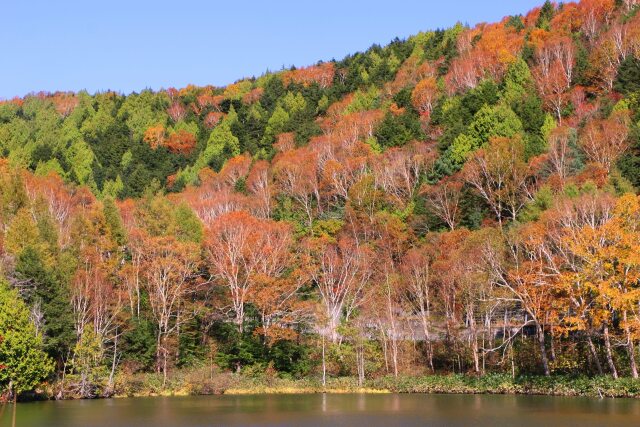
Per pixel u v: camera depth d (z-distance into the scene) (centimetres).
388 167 9444
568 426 3506
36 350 4831
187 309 6731
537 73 10600
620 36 10356
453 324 6469
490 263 6119
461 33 14688
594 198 5909
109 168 12350
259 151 12288
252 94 16088
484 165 8150
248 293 6662
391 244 7962
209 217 9031
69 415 4344
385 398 5462
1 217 7531
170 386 6044
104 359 5891
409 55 15988
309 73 16788
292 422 4006
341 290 6969
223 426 3850
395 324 6562
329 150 10581
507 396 5269
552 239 5666
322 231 8631
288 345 6694
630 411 4047
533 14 14000
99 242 7212
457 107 10575
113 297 6253
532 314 5334
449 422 3859
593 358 5416
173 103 16762
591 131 7925
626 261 4631
